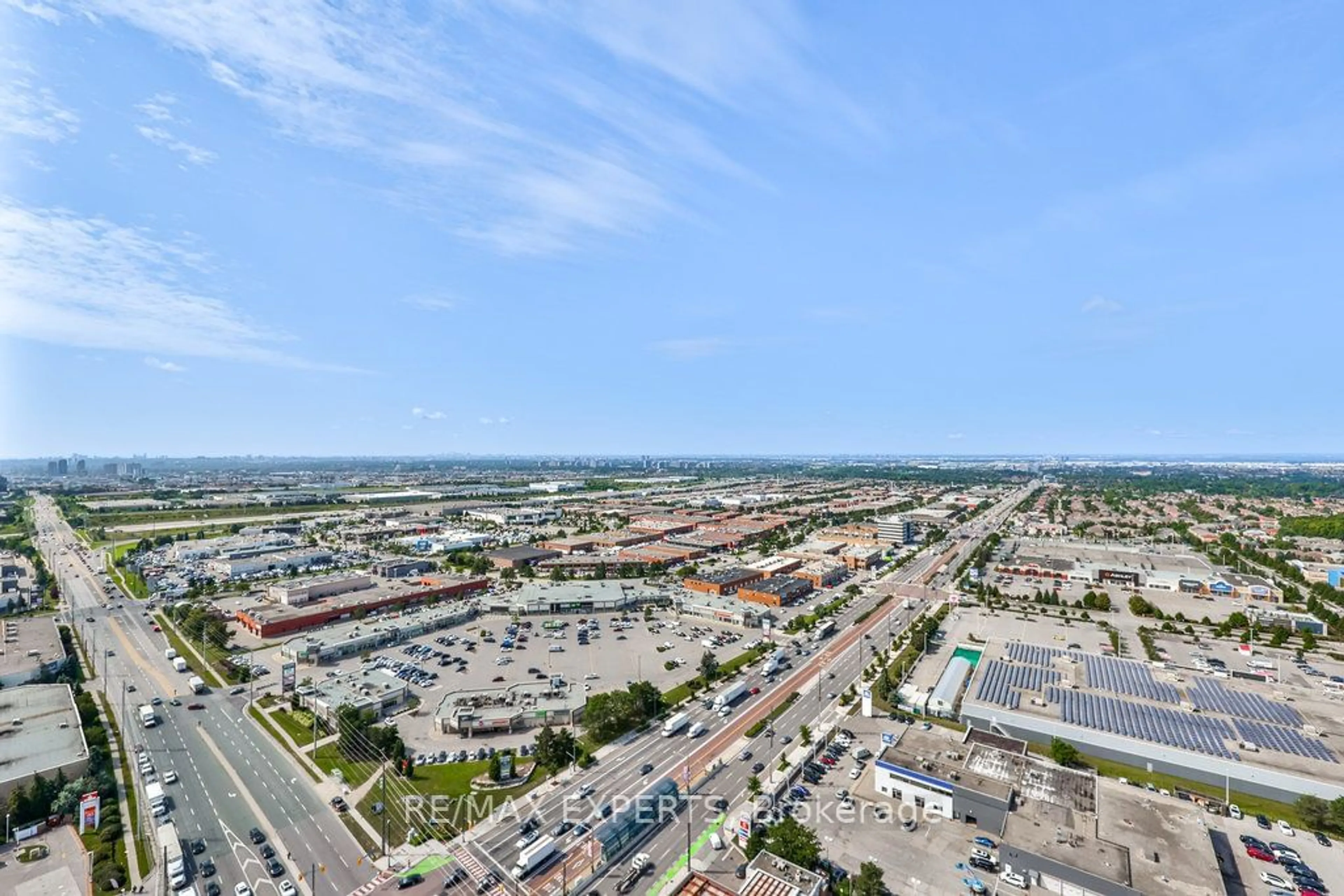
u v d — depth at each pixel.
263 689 109.75
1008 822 67.00
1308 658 124.56
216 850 66.62
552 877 63.25
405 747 89.88
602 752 88.38
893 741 85.19
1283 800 77.56
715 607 157.00
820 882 59.03
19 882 62.06
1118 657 123.25
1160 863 60.50
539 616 158.38
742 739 92.31
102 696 106.69
